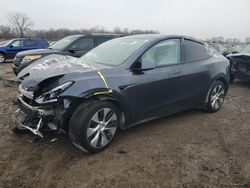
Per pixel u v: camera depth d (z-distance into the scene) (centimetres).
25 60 788
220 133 433
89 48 869
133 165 329
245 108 576
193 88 472
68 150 362
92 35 886
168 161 341
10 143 379
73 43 852
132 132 425
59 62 400
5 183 293
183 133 428
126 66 381
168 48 439
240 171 322
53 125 335
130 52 402
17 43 1622
